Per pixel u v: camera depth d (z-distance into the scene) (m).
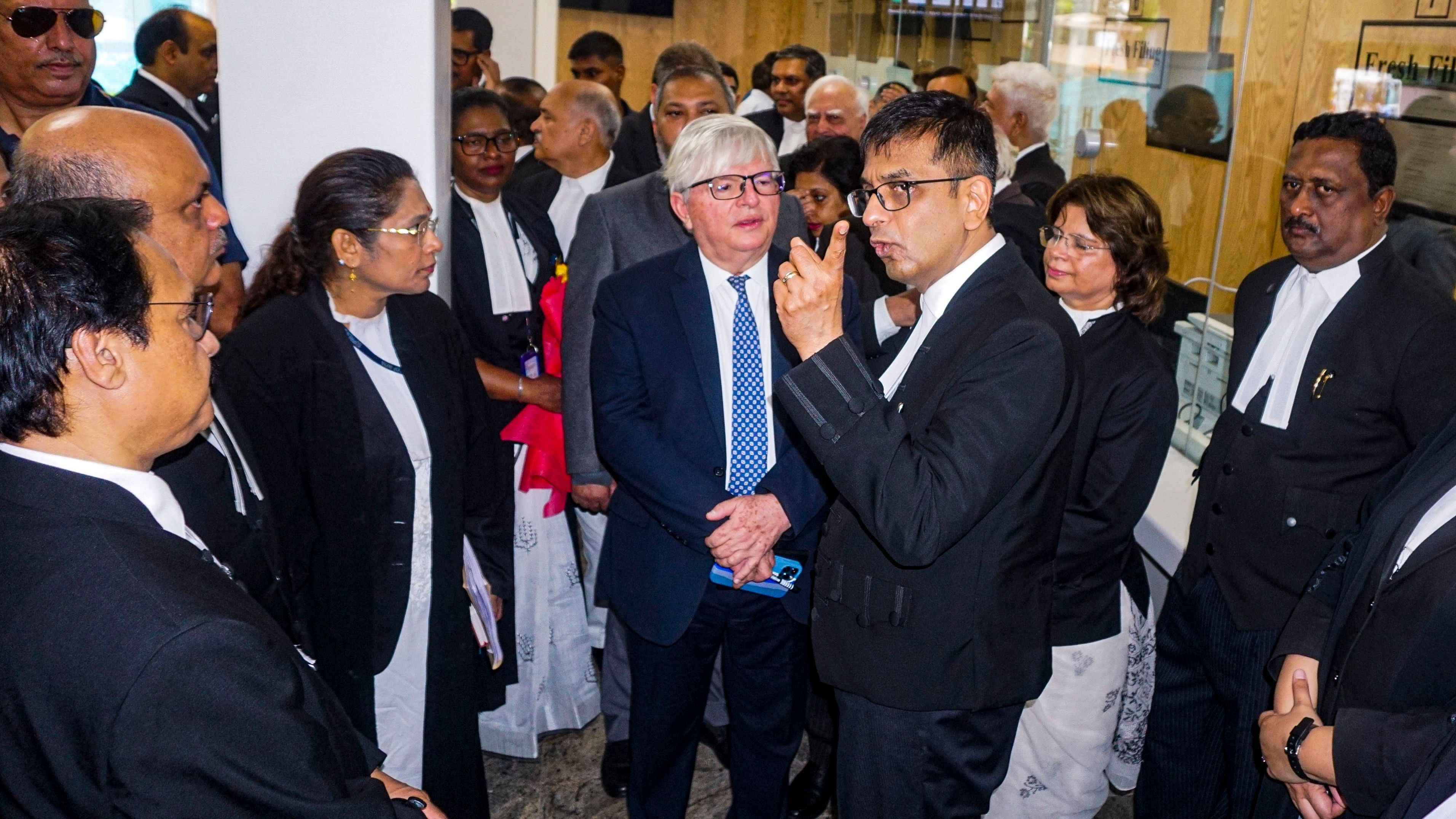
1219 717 2.13
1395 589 1.33
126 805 0.87
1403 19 2.06
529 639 2.57
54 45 1.97
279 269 1.79
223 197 2.22
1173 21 3.01
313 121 2.14
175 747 0.87
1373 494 1.54
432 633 1.90
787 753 2.13
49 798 0.90
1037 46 4.03
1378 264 1.81
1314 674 1.53
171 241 1.42
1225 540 1.97
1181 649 2.12
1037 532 1.52
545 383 2.52
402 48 2.11
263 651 0.94
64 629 0.88
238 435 1.51
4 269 0.90
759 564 1.89
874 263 2.71
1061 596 1.99
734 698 2.12
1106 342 1.98
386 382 1.85
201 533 1.34
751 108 6.07
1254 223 2.61
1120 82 3.37
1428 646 1.26
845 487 1.41
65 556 0.90
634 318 1.97
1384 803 1.25
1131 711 2.28
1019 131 3.57
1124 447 1.93
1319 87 2.34
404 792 1.22
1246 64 2.61
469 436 2.04
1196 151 2.89
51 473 0.93
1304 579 1.86
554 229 2.90
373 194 1.71
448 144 2.36
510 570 2.13
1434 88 1.98
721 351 1.98
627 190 2.43
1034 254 2.75
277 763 0.92
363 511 1.79
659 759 2.12
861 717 1.60
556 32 7.70
